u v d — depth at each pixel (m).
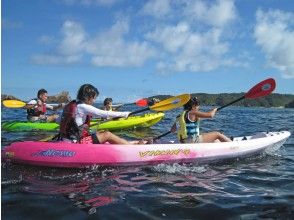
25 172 3.60
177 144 4.18
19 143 3.93
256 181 3.41
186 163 4.17
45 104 7.87
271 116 18.03
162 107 5.04
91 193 2.93
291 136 6.94
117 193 2.94
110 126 7.66
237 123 11.23
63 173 3.60
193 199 2.81
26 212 2.48
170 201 2.75
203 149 4.26
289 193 3.01
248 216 2.48
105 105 7.72
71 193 2.92
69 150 3.79
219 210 2.57
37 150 3.81
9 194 2.86
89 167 3.81
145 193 2.95
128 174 3.61
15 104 7.67
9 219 2.36
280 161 4.41
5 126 7.33
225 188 3.14
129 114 4.64
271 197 2.89
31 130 7.33
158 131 7.77
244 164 4.22
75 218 2.39
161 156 4.06
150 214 2.48
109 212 2.50
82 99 3.97
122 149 3.91
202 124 10.40
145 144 4.08
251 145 4.66
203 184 3.27
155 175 3.59
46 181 3.29
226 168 3.99
